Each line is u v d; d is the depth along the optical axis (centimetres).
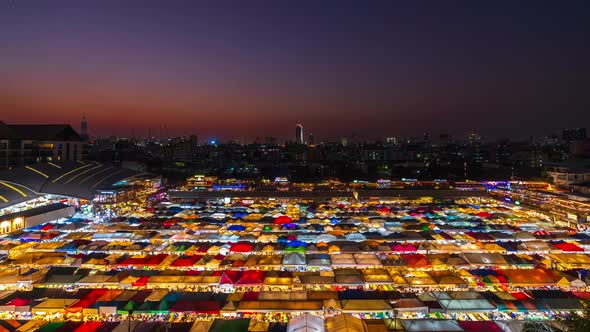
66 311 2759
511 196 8438
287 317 2817
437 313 2806
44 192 6756
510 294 2917
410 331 2391
